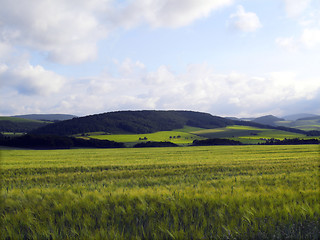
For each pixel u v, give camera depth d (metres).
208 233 4.62
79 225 5.02
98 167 24.23
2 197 7.40
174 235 4.50
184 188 8.55
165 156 43.34
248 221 5.09
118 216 5.59
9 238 4.82
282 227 4.86
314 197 6.77
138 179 14.26
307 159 28.12
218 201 6.46
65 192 7.78
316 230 4.64
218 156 40.12
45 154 58.78
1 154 59.44
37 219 5.54
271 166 20.70
